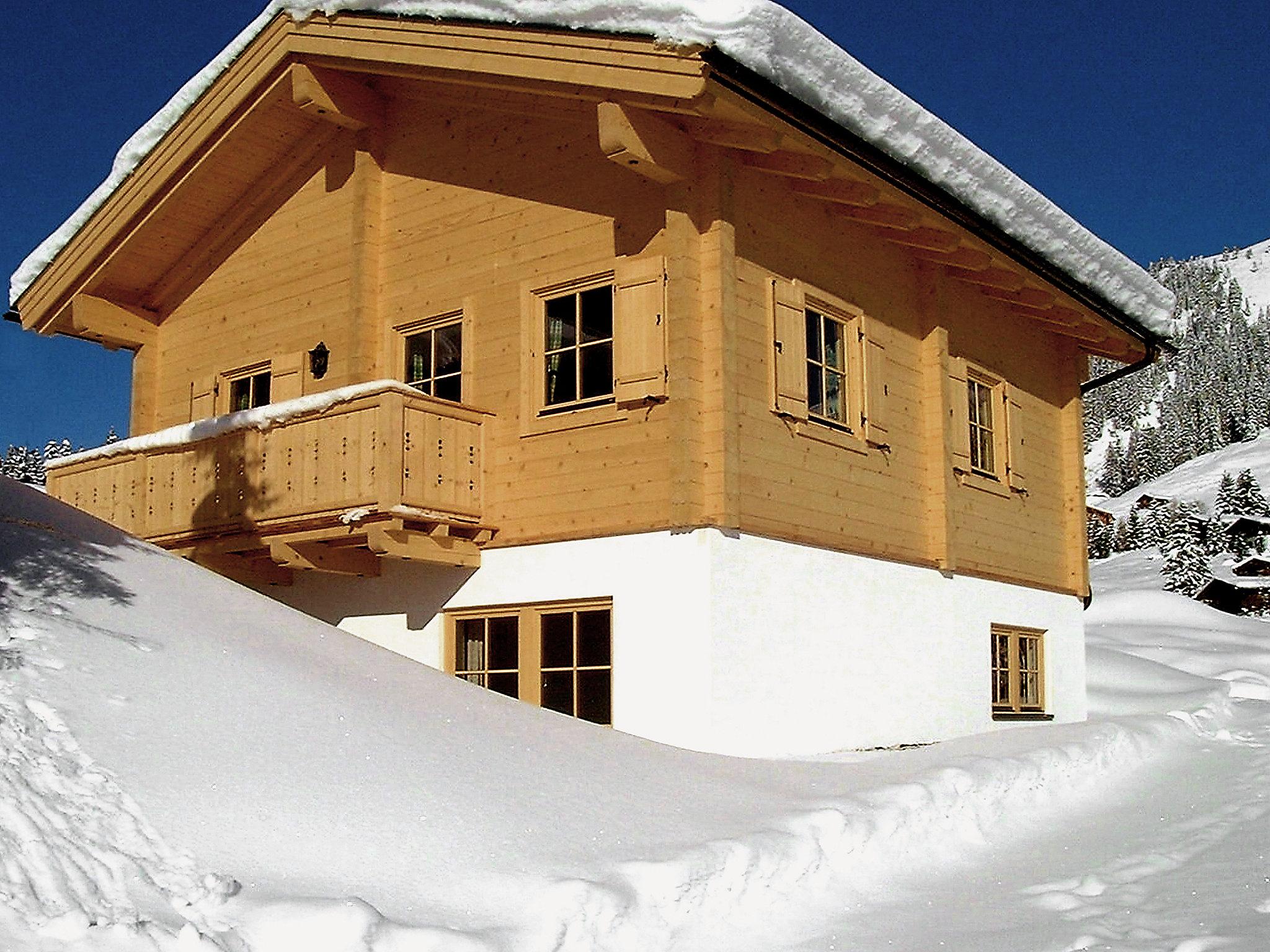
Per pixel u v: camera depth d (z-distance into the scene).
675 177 9.12
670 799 6.38
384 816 5.33
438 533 9.91
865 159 9.23
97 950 3.96
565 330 10.12
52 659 5.89
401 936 4.37
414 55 9.84
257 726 5.86
